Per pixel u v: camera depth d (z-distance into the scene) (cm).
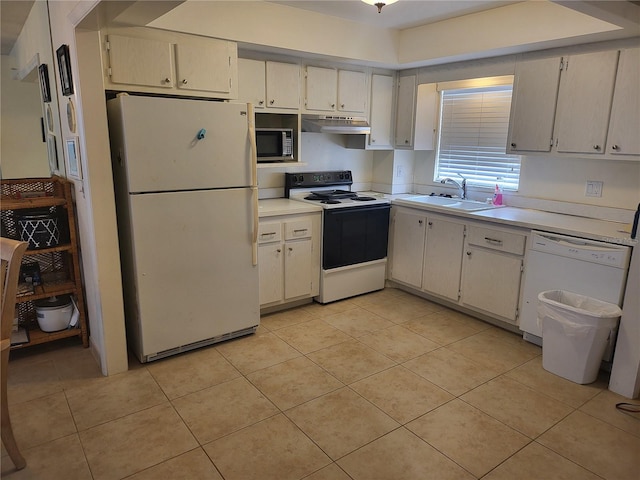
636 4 208
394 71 430
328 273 379
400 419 227
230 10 299
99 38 234
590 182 326
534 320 307
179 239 275
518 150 336
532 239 301
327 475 188
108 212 252
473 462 197
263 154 356
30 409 232
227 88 309
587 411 235
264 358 289
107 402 239
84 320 298
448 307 383
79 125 245
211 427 219
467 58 362
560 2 202
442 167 443
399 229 408
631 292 241
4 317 178
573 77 298
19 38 442
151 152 255
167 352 287
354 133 400
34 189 299
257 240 312
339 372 273
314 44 342
